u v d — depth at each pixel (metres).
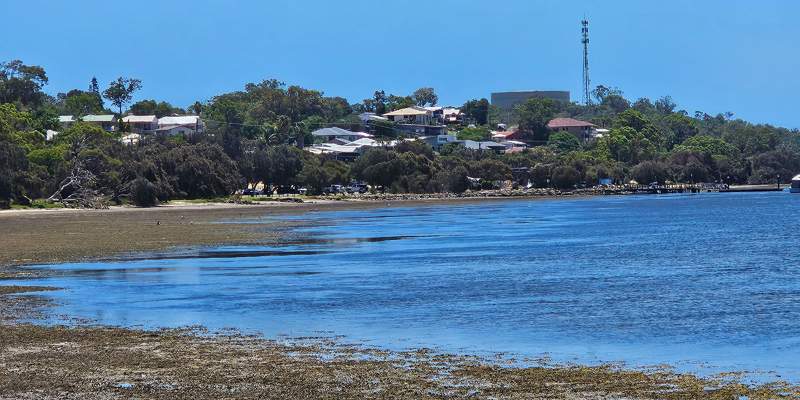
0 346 58.50
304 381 48.53
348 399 44.81
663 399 44.94
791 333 63.91
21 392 46.19
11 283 94.31
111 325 67.62
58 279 97.56
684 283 94.12
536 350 58.06
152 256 125.25
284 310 75.56
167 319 70.69
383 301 80.88
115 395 45.56
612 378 49.44
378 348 58.56
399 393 45.97
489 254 129.38
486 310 75.50
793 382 48.75
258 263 115.56
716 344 60.00
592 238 162.62
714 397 45.31
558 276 100.81
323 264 114.69
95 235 165.12
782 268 108.69
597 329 66.06
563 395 45.69
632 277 99.88
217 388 46.91
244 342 60.47
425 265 113.44
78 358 54.53
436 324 68.31
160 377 49.41
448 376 49.88
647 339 61.97
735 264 114.00
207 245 143.62
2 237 159.88
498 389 46.88
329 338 62.25
